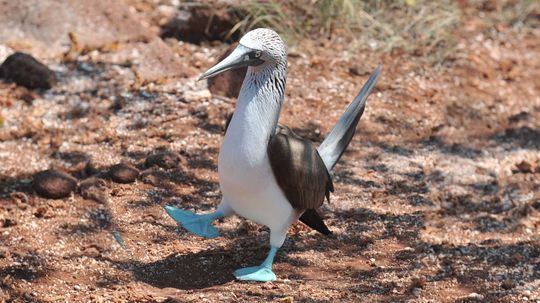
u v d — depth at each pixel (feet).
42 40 50.85
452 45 56.95
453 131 49.01
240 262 35.45
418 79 53.21
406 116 49.52
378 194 42.16
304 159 32.50
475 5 63.67
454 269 36.01
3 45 49.98
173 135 44.91
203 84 49.06
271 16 53.67
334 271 35.45
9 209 37.83
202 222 34.40
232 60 31.58
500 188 44.04
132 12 53.57
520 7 63.57
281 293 32.91
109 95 47.67
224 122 46.32
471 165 46.01
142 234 37.11
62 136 44.21
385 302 32.78
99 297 31.83
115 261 34.91
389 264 36.32
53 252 35.04
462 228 39.93
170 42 53.36
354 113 37.24
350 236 38.32
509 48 58.80
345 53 53.98
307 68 52.11
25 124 44.65
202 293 32.42
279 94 32.19
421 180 43.98
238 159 31.76
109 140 44.19
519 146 48.44
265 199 32.55
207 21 53.47
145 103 47.26
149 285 33.40
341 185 42.63
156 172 41.57
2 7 51.29
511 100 53.01
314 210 34.73
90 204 38.78
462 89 53.06
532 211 41.68
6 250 34.71
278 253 36.52
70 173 41.24
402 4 58.39
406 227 39.45
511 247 38.27
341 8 55.83
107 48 50.96
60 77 48.49
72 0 52.60
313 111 48.21
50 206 38.29
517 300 33.81
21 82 47.39
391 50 55.47
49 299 31.89
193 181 41.50
